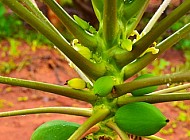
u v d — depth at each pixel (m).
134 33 0.71
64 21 0.66
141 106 0.64
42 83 0.65
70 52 0.63
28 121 2.31
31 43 2.89
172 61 2.83
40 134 0.68
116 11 0.64
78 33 0.67
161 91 0.71
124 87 0.65
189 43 2.89
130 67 0.68
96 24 2.84
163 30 0.62
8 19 3.01
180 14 0.61
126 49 0.66
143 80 0.64
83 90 0.69
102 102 0.69
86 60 0.66
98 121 0.67
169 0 0.74
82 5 2.82
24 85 0.64
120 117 0.65
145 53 0.67
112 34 0.67
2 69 2.70
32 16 0.60
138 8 0.67
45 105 2.46
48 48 2.84
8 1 0.59
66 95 0.67
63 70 2.69
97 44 0.68
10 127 2.27
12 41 2.85
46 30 0.61
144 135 0.64
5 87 2.54
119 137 0.71
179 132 2.34
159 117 0.63
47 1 0.64
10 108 2.42
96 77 0.68
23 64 2.74
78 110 0.70
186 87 0.72
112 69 0.68
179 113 2.44
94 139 0.70
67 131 0.68
